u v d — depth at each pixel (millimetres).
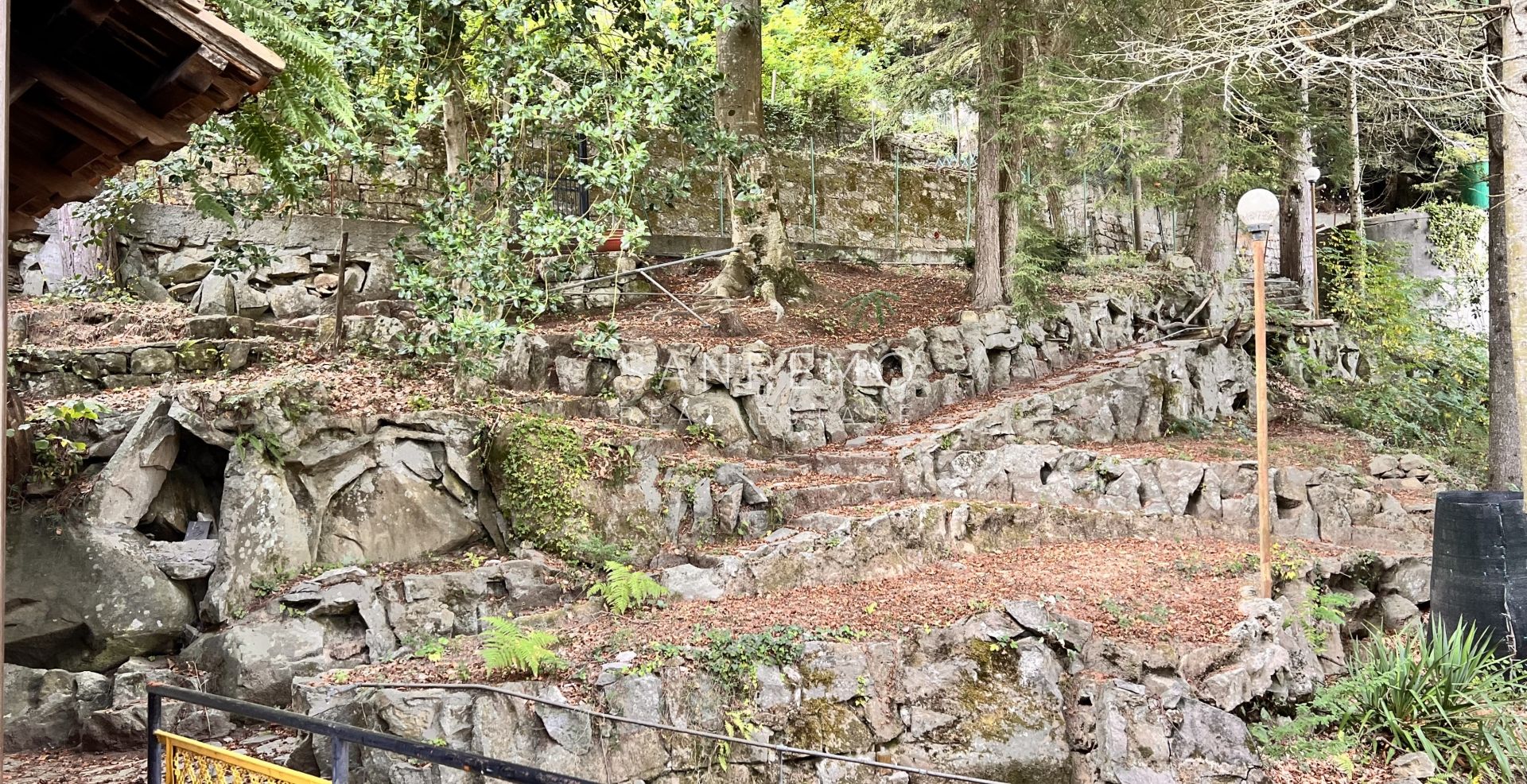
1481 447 18094
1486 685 9125
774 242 16672
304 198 11000
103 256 12680
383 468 9750
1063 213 22391
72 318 11695
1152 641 8828
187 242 13062
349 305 13258
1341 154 19688
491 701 6801
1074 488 12906
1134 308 19156
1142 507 12961
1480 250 26578
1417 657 9445
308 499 9344
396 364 11289
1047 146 17016
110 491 8773
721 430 12656
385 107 10195
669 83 11305
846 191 21609
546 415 10953
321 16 9945
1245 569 10859
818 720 7824
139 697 7938
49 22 3338
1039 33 16078
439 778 6449
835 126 24547
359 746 6840
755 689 7809
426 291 10523
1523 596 10070
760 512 10805
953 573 10461
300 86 4238
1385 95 14188
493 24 10883
